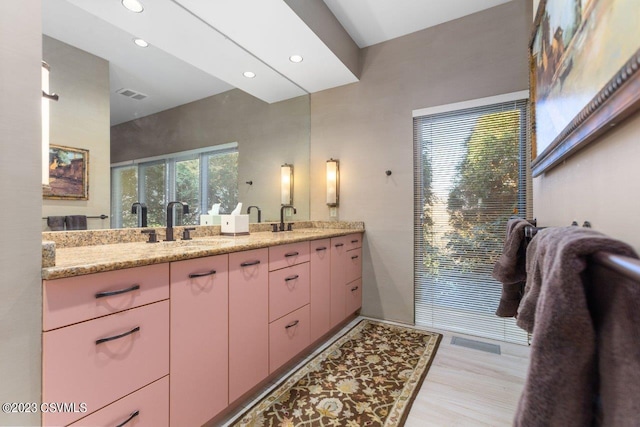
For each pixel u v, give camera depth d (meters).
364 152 2.97
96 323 0.96
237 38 2.14
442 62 2.57
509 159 2.33
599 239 0.39
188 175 2.08
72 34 1.49
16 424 0.81
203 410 1.32
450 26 2.54
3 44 0.81
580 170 0.93
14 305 0.81
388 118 2.84
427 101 2.64
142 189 1.78
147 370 1.11
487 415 1.48
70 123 1.46
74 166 1.47
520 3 2.28
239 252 1.53
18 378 0.81
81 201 1.49
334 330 2.57
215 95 2.34
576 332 0.38
